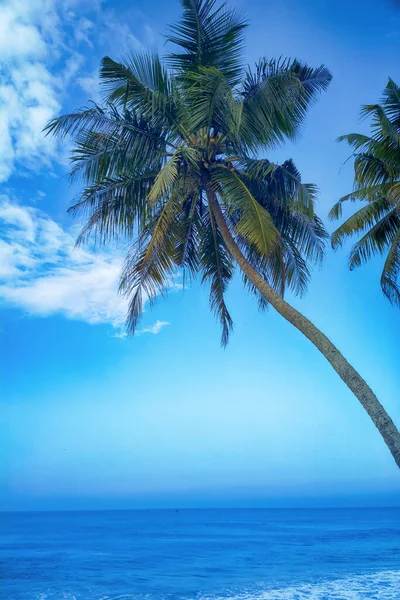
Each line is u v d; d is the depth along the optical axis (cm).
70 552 3316
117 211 1259
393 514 10538
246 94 1153
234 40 1235
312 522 7112
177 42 1230
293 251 1324
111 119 1200
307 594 1684
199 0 1215
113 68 1166
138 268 1196
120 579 2170
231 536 4534
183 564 2634
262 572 2283
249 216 1069
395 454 751
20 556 3097
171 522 7706
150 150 1216
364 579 1975
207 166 1201
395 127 1500
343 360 888
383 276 1648
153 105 1155
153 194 1014
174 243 1247
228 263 1371
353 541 3831
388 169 1520
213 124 1186
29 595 1820
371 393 830
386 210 1650
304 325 970
